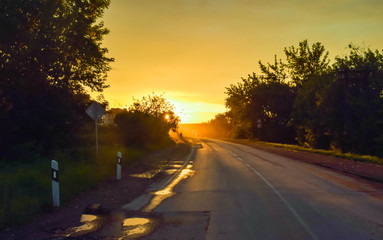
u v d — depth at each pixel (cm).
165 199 902
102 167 1410
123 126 2788
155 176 1392
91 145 2247
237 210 757
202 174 1454
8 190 848
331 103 2800
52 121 1733
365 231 581
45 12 1625
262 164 1831
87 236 573
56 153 1620
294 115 3875
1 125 1627
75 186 994
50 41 1653
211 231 593
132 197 934
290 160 2061
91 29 2127
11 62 1634
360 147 2573
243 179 1266
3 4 1545
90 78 2061
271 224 634
